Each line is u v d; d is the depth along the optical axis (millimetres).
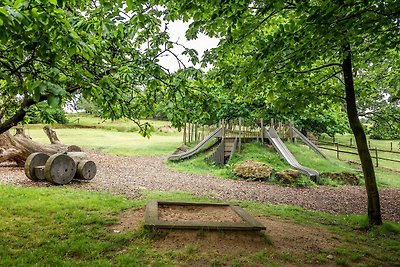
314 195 12633
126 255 5133
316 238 6773
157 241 5773
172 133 39312
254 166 15555
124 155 21828
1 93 5039
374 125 11273
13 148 15070
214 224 6191
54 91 2668
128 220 6949
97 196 9258
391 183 16672
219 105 4832
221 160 18578
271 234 6629
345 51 6562
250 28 5652
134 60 4641
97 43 4531
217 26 5199
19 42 3094
